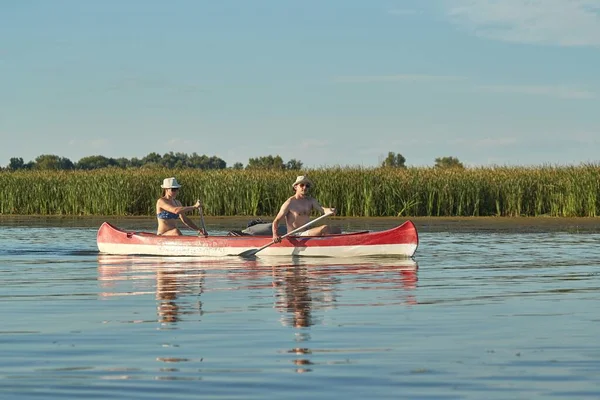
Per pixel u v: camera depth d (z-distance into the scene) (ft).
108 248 56.34
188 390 18.67
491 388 18.63
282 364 20.98
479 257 50.65
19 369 20.65
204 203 110.63
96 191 115.65
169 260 50.60
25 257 52.90
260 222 55.42
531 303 31.04
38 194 117.80
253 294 34.04
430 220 97.91
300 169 111.96
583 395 18.03
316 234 52.80
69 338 24.49
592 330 25.26
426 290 35.01
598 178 102.37
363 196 107.04
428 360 21.30
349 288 35.83
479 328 25.70
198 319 27.71
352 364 20.92
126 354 22.25
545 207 106.01
